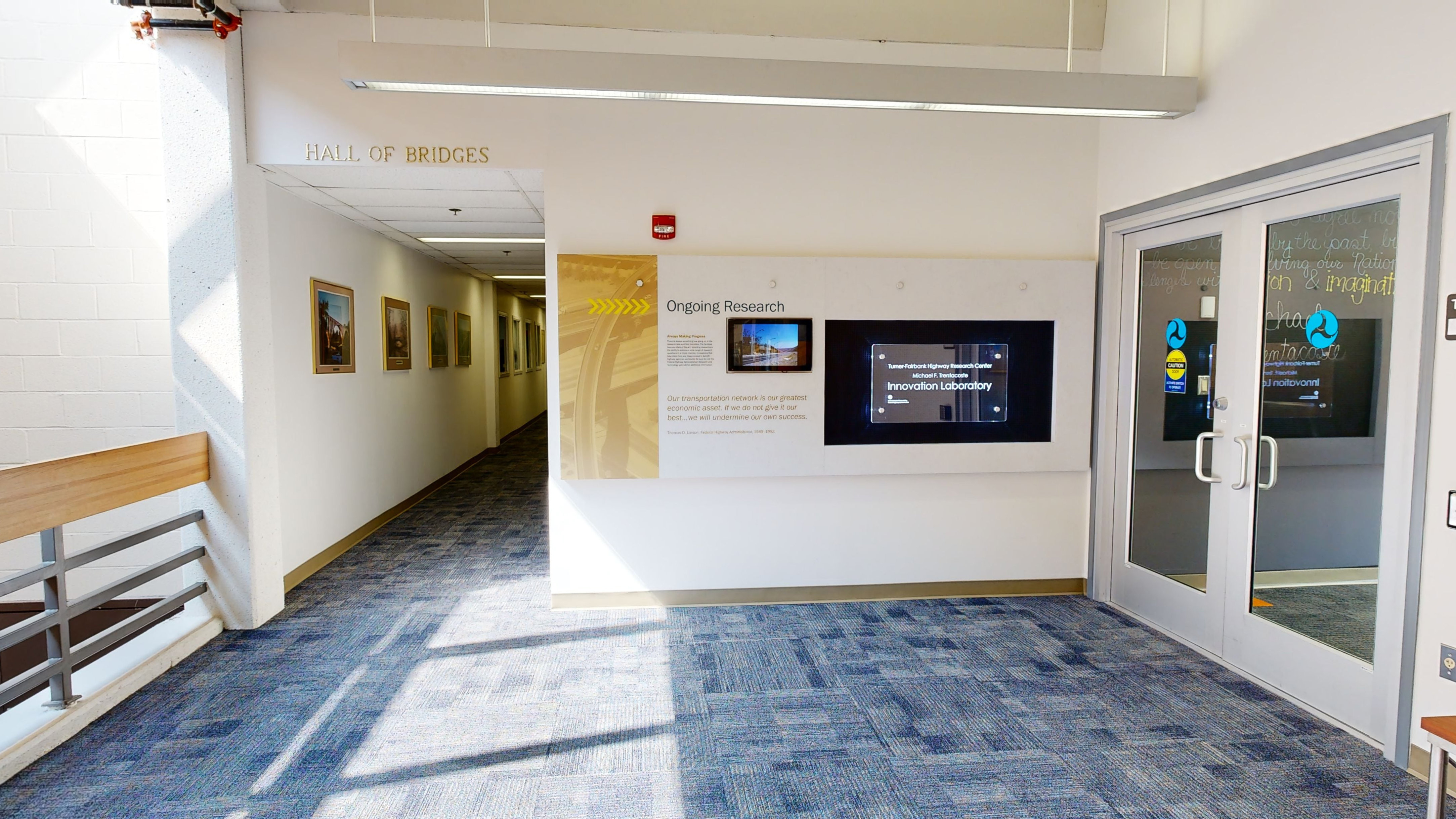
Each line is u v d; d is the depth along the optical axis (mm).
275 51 3695
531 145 3863
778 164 4023
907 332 4070
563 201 3895
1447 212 2422
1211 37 3377
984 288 4105
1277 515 3154
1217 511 3453
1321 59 2848
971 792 2426
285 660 3414
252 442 3770
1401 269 2598
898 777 2508
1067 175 4207
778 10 3971
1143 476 4000
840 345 4035
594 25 3873
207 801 2352
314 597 4293
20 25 3975
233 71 3615
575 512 4059
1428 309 2482
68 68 4008
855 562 4246
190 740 2709
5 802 2340
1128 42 3951
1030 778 2506
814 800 2381
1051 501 4352
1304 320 3010
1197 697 3090
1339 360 2867
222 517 3727
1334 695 2887
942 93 3158
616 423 3943
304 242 4629
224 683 3178
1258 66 3131
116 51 4016
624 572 4109
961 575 4328
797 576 4211
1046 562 4379
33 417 4125
